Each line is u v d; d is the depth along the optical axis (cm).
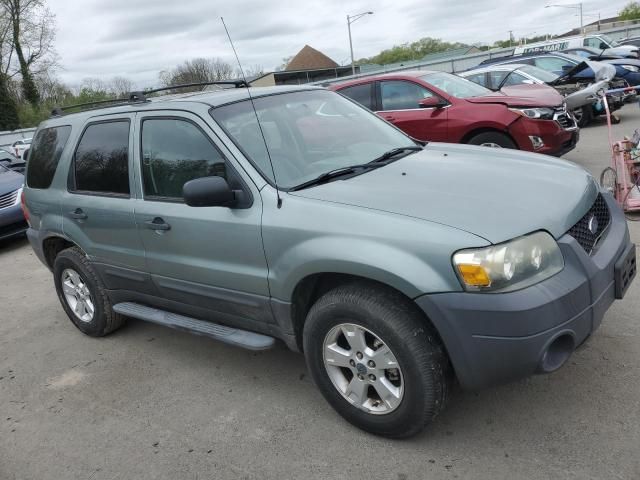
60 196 440
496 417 297
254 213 306
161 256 363
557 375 324
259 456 296
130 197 380
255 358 402
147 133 371
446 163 337
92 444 329
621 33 3403
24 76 4472
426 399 263
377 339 273
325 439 301
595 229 287
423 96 827
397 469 271
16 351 479
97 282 443
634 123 1195
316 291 306
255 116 349
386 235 258
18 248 866
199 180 296
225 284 329
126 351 444
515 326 236
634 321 368
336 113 396
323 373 301
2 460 328
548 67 1421
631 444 263
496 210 260
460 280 241
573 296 246
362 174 324
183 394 368
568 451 266
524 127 743
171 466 299
